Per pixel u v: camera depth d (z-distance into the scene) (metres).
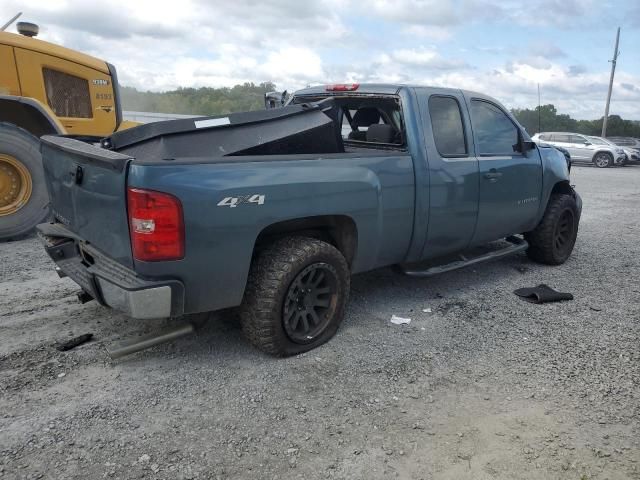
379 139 4.41
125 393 3.14
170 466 2.54
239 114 3.67
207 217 3.04
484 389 3.30
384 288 5.13
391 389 3.28
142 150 3.47
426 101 4.36
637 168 24.16
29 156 6.21
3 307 4.30
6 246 6.16
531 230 5.82
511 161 5.11
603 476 2.56
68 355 3.56
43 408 2.96
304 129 3.79
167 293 3.00
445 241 4.62
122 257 3.11
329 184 3.57
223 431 2.81
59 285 4.85
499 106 5.16
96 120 8.00
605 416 3.04
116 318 4.15
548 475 2.55
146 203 2.86
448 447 2.74
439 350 3.82
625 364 3.67
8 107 7.07
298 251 3.49
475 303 4.80
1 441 2.66
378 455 2.66
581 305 4.82
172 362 3.54
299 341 3.65
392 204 4.04
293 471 2.53
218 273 3.18
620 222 9.25
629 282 5.56
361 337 4.00
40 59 7.32
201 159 3.07
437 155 4.35
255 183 3.21
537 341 4.01
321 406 3.07
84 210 3.42
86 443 2.68
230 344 3.82
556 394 3.27
